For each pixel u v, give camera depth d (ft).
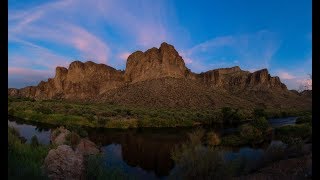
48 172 27.63
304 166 36.58
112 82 531.50
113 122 158.61
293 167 37.76
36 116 167.43
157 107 316.19
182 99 360.48
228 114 195.00
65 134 79.00
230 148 84.69
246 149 83.20
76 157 29.55
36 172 25.63
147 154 85.97
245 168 42.24
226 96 400.47
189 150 33.96
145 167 66.44
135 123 162.40
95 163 32.58
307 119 148.56
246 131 106.01
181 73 511.81
